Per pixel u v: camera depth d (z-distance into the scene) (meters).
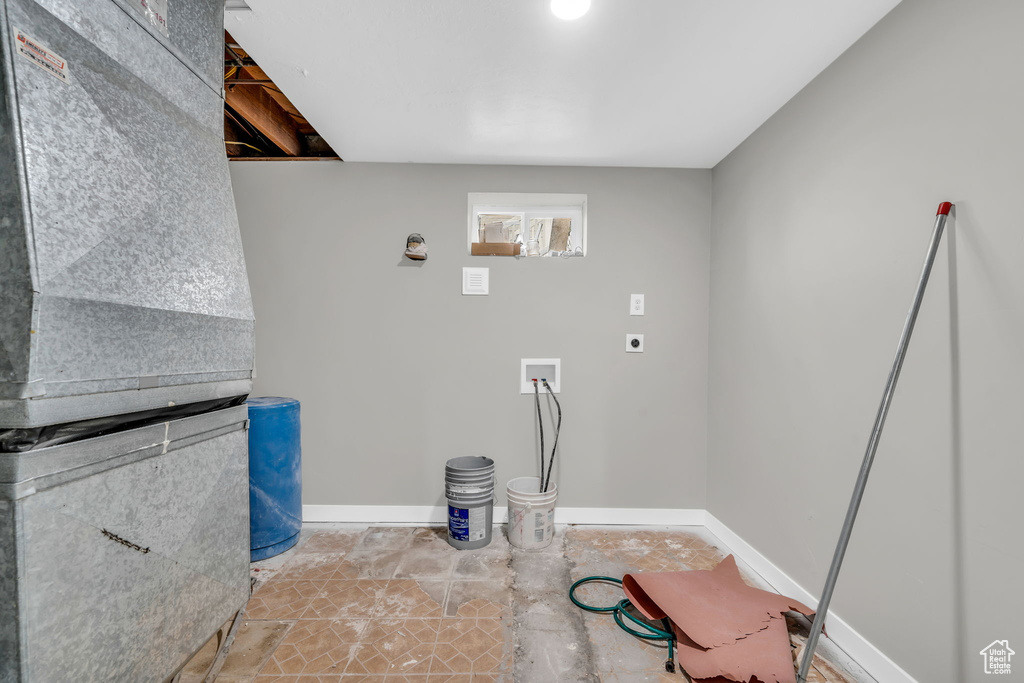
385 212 2.58
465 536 2.27
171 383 1.11
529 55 1.61
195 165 1.24
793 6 1.36
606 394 2.63
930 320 1.26
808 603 1.74
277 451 2.18
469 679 1.40
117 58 1.00
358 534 2.44
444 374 2.61
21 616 0.77
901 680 1.33
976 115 1.14
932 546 1.25
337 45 1.56
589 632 1.63
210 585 1.27
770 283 2.04
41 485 0.81
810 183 1.77
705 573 1.94
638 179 2.62
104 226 0.93
